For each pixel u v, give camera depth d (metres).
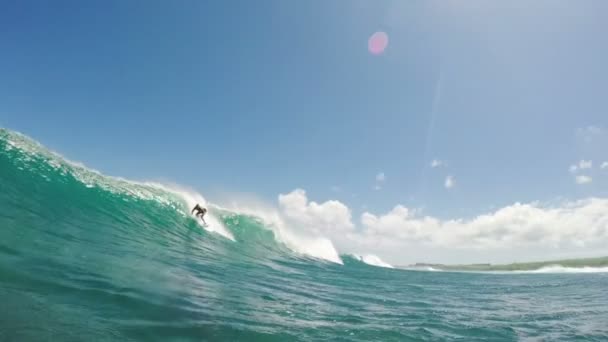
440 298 13.52
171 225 20.94
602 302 13.49
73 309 5.07
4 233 8.61
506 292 17.22
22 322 4.24
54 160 17.72
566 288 20.03
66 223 12.67
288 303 8.74
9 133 16.17
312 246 36.69
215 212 27.91
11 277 5.77
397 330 7.08
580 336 7.59
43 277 6.17
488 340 6.97
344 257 41.16
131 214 19.06
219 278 10.84
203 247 18.33
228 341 5.10
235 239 26.30
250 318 6.54
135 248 12.30
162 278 8.52
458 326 8.09
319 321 7.15
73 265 7.46
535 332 7.89
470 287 19.59
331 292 12.20
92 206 17.03
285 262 22.66
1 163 14.70
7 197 12.71
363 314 8.52
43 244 8.64
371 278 21.02
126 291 6.52
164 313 5.81
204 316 6.09
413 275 30.38
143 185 23.14
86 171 19.52
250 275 13.25
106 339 4.31
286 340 5.56
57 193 15.97
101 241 11.62
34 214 12.11
